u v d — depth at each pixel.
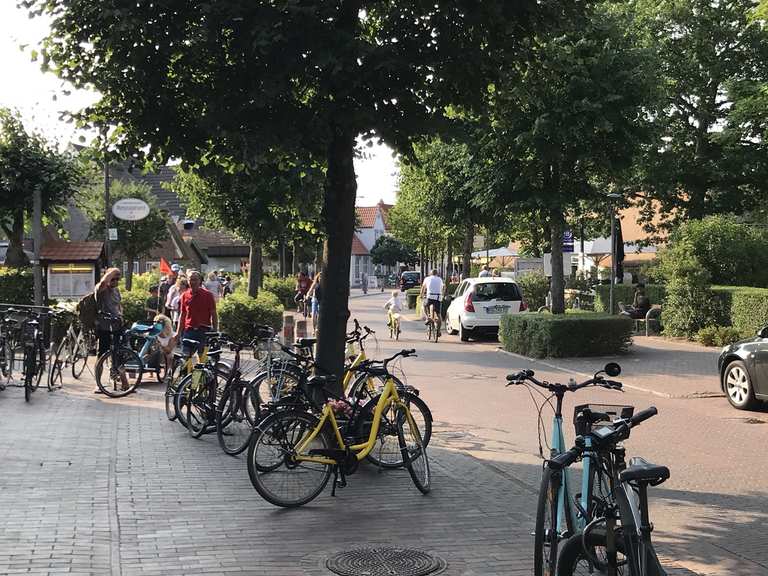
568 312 21.38
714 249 23.91
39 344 12.46
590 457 4.60
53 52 7.81
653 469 3.80
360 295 68.50
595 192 19.64
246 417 8.74
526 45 8.18
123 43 7.34
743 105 29.02
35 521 6.02
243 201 21.27
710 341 21.03
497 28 7.52
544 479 4.77
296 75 7.04
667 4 32.97
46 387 13.20
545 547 4.73
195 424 9.41
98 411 11.16
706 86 33.09
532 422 10.86
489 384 14.57
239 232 22.30
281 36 6.51
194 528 6.02
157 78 7.57
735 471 8.20
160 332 13.91
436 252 55.03
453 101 8.02
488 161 18.94
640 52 17.86
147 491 7.04
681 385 14.04
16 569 4.97
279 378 9.11
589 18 8.40
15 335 13.13
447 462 8.48
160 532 5.89
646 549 3.74
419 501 6.90
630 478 3.79
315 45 6.76
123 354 12.62
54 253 20.88
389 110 7.29
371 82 7.05
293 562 5.29
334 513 6.51
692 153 34.31
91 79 7.73
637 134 18.17
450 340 24.61
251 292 24.22
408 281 76.19
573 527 4.76
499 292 24.11
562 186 19.30
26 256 21.31
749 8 32.41
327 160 8.38
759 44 32.53
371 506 6.73
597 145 18.09
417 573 5.07
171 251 48.66
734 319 21.77
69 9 7.23
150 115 7.86
